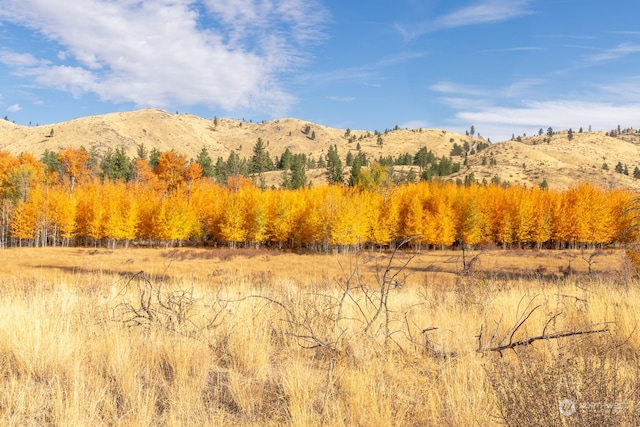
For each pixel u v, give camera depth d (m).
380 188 87.25
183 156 104.19
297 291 7.36
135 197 77.25
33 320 5.04
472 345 5.08
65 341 4.40
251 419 3.28
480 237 70.12
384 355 4.81
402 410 3.39
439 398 3.48
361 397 3.51
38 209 66.12
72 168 101.12
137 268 33.97
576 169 185.75
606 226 67.62
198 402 3.50
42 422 3.09
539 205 73.88
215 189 96.81
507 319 6.11
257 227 70.69
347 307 6.68
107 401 3.37
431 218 66.62
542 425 2.76
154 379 4.03
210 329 5.49
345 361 4.63
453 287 8.45
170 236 67.19
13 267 36.38
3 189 74.56
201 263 43.16
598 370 3.15
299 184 116.81
